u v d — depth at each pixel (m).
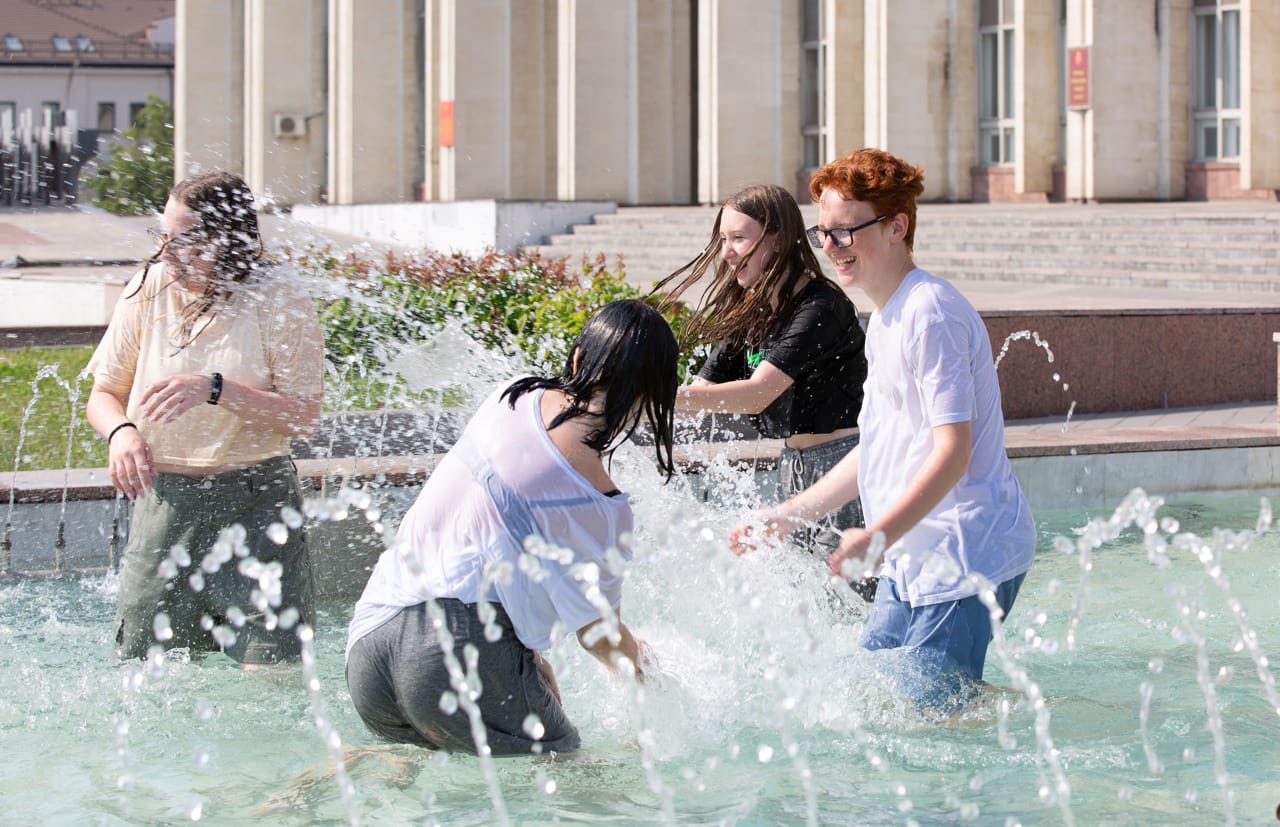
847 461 4.41
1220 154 24.55
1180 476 8.52
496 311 10.42
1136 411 11.15
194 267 4.59
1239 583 6.23
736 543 4.29
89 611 5.71
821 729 4.14
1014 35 25.83
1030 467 8.16
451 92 30.91
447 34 30.91
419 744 3.90
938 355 3.95
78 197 42.25
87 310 19.22
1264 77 23.12
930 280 4.10
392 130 36.06
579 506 3.65
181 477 4.64
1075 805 3.56
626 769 3.84
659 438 3.76
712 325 5.09
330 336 9.89
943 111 26.52
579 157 28.67
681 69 29.61
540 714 3.76
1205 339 11.48
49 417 10.05
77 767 3.93
